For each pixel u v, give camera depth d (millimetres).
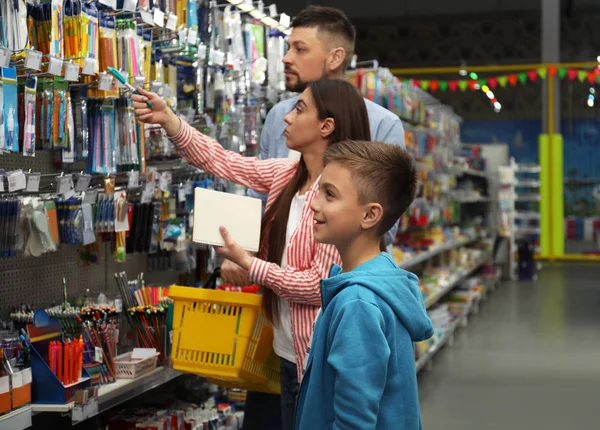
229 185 3939
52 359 2508
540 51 17984
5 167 2951
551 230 17891
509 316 9898
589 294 11945
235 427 3955
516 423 5230
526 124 18344
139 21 3066
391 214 1837
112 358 2902
